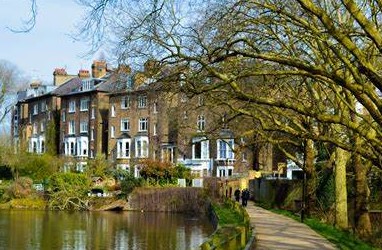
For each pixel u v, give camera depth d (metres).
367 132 20.52
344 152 31.17
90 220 54.81
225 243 16.47
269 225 32.09
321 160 46.41
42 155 80.50
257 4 18.62
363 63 15.27
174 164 75.38
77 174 67.94
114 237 42.62
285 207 48.38
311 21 22.83
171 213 63.69
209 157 79.69
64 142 97.75
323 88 29.81
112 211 65.62
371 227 31.12
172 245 38.53
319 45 20.84
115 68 23.11
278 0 22.16
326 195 39.31
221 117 29.66
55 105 101.56
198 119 38.91
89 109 93.50
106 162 76.75
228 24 20.72
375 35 14.37
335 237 26.33
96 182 71.62
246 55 17.84
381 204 36.34
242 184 69.12
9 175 78.12
